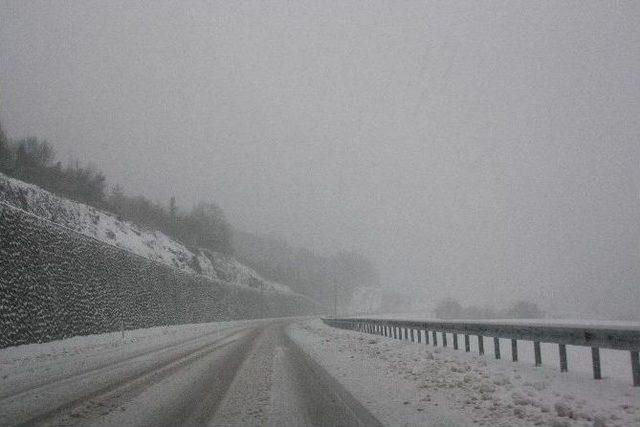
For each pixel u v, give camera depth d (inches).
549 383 344.8
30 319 690.8
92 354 647.8
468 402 302.2
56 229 818.8
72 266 857.5
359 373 443.5
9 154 1246.3
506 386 340.8
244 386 381.1
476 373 402.0
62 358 597.3
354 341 838.5
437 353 563.5
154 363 538.6
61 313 791.1
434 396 324.2
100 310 959.0
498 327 478.9
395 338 870.4
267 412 290.4
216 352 669.9
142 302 1230.3
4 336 620.1
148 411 294.8
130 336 1022.4
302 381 403.5
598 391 308.2
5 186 1048.8
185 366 509.4
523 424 248.8
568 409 258.8
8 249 657.6
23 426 262.5
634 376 314.3
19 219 698.2
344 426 256.5
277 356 608.1
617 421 240.2
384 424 258.4
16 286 665.0
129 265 1172.5
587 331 351.9
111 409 300.5
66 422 269.4
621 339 321.4
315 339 940.6
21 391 365.1
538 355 418.6
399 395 332.8
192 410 296.8
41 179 1380.4
